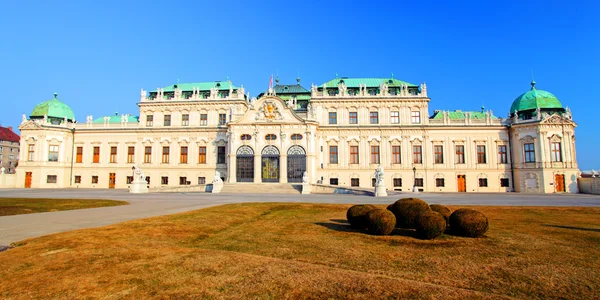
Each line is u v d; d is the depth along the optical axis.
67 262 12.41
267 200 40.72
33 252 13.71
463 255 14.26
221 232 19.09
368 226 18.81
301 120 69.69
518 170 71.81
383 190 49.50
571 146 68.81
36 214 25.77
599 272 12.05
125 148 80.81
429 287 10.22
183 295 9.55
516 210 29.34
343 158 75.56
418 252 14.72
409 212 20.05
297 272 11.46
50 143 79.06
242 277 10.95
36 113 81.38
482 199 43.38
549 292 10.25
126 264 12.22
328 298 9.37
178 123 80.69
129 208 30.34
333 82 81.44
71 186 81.00
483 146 74.81
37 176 77.19
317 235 18.27
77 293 9.64
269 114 70.69
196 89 81.12
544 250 15.09
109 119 85.06
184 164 78.88
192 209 29.41
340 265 12.79
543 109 71.50
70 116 84.25
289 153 69.50
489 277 11.52
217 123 79.88
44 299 9.27
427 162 74.75
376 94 77.88
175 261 12.59
